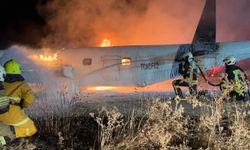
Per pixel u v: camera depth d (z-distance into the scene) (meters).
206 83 11.95
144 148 5.66
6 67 5.56
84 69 12.90
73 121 7.09
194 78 10.59
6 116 5.40
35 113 7.32
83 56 12.91
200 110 8.04
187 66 10.66
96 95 11.12
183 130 6.23
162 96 10.58
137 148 5.66
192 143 6.02
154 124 5.84
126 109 8.19
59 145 6.00
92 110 7.95
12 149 5.63
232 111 7.14
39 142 6.14
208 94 9.59
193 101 6.71
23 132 5.57
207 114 6.50
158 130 5.68
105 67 13.01
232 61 10.04
